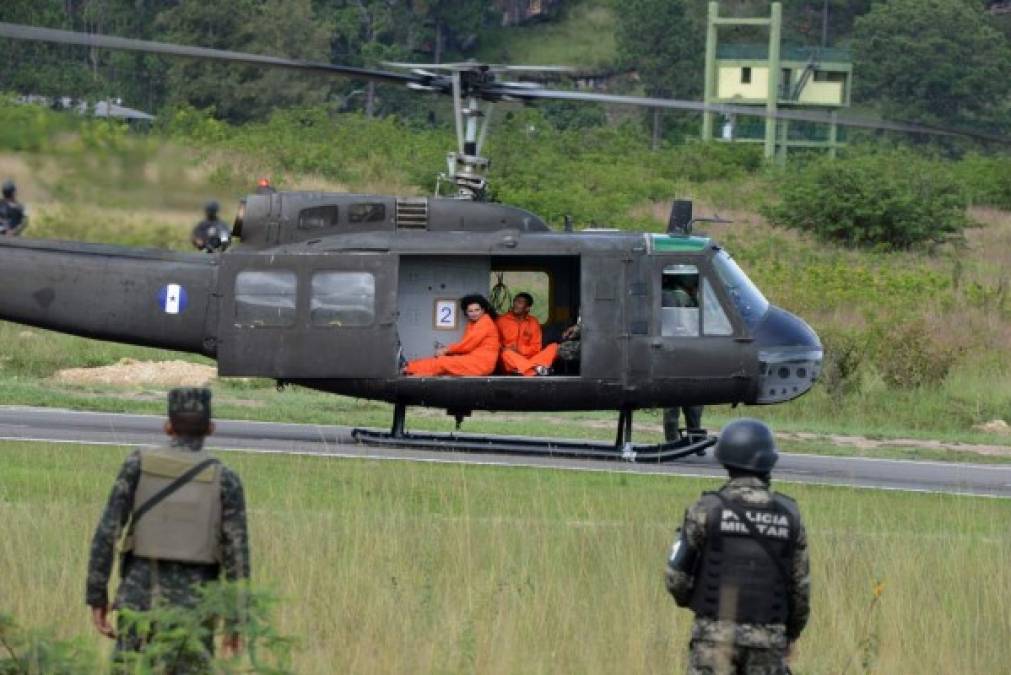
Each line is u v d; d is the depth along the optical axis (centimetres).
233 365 6769
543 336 7100
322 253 6775
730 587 2670
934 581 4166
